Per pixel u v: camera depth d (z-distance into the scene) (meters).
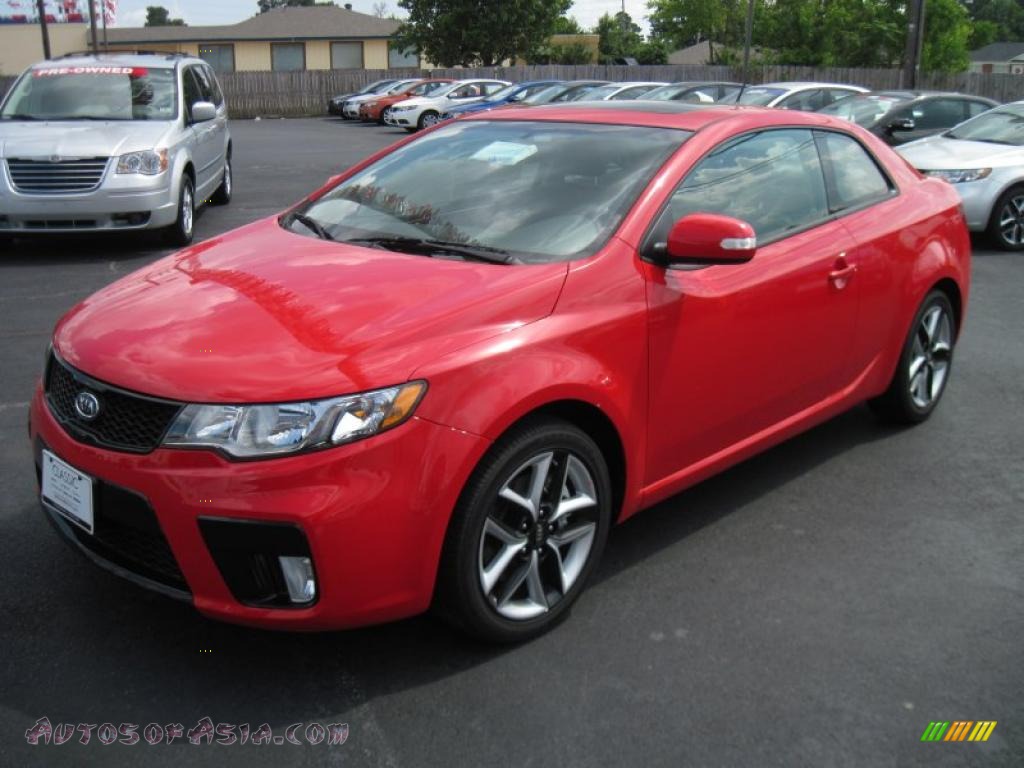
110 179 8.83
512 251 3.31
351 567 2.60
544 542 3.07
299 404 2.56
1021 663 3.04
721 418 3.67
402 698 2.80
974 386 5.78
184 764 2.53
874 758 2.61
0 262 8.82
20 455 4.46
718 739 2.66
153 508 2.61
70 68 10.27
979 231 10.16
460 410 2.71
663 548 3.74
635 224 3.34
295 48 54.03
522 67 38.28
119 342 2.85
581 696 2.83
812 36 35.69
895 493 4.27
